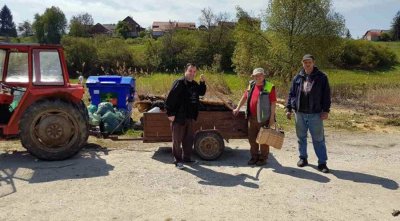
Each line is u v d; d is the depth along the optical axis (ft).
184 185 19.80
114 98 34.12
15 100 24.89
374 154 27.30
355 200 18.37
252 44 85.46
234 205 17.39
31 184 19.58
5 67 25.31
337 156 26.53
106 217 15.94
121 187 19.34
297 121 23.08
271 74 82.79
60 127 23.57
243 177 21.24
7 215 15.99
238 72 85.25
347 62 195.62
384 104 58.03
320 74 22.24
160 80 60.34
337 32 82.69
